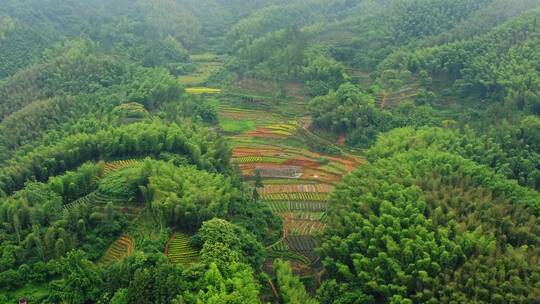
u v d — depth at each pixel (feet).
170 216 198.39
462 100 346.74
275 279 188.96
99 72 374.02
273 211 250.57
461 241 174.81
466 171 221.87
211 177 225.15
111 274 164.25
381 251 180.75
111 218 201.57
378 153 262.06
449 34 405.18
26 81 358.43
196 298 152.97
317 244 222.89
